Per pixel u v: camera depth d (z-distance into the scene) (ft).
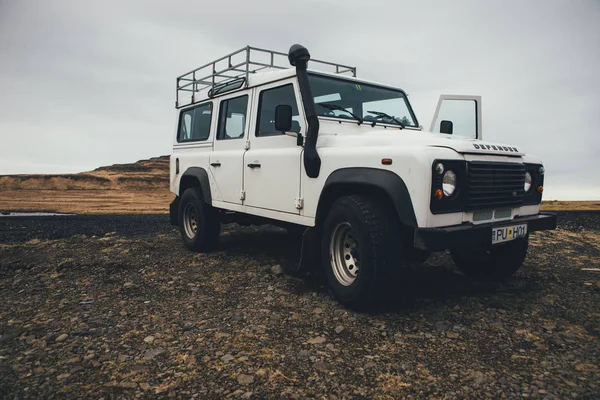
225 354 8.87
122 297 12.59
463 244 10.13
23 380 7.80
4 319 10.80
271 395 7.36
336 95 14.32
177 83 21.91
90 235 22.99
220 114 17.97
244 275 14.87
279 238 21.81
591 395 7.29
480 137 16.21
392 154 10.46
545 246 19.81
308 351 9.02
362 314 11.14
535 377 7.93
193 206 18.70
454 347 9.23
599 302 12.00
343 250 11.93
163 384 7.70
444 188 10.13
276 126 12.50
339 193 12.50
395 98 16.24
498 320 10.71
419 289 13.32
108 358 8.68
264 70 15.83
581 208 37.91
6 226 26.32
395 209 10.85
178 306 11.82
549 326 10.32
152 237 22.49
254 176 15.16
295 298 12.47
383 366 8.39
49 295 12.75
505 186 11.53
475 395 7.35
